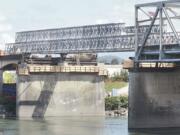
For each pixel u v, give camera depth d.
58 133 112.12
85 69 170.12
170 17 109.62
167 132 110.50
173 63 119.94
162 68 118.81
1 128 124.25
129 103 116.69
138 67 116.38
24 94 165.50
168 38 111.94
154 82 117.94
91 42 158.88
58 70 167.12
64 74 168.38
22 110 165.25
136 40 116.88
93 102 172.00
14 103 178.62
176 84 120.50
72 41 166.12
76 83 169.75
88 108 171.38
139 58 116.25
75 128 123.75
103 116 171.38
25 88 165.38
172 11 110.94
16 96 169.88
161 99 118.50
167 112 119.06
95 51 157.38
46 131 116.75
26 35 187.00
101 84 173.12
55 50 172.50
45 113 165.88
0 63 186.50
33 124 136.00
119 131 114.94
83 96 170.75
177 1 107.25
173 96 119.88
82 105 170.50
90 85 171.62
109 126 128.50
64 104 168.12
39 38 180.75
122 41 146.88
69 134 110.00
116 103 187.62
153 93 117.69
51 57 176.12
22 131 116.75
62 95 167.88
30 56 177.62
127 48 145.88
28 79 165.38
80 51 163.12
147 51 115.38
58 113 167.38
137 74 116.38
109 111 180.00
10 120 151.00
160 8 110.31
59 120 150.88
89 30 159.38
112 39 150.75
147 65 117.38
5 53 188.88
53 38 174.50
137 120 116.56
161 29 110.06
